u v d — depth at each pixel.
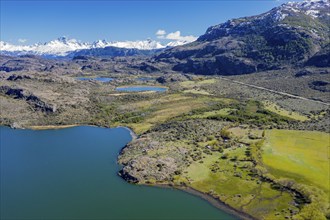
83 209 126.94
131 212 124.44
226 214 123.88
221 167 158.25
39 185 148.88
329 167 154.25
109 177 157.50
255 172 150.62
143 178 151.88
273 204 127.38
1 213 124.00
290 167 154.00
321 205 121.31
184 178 150.25
